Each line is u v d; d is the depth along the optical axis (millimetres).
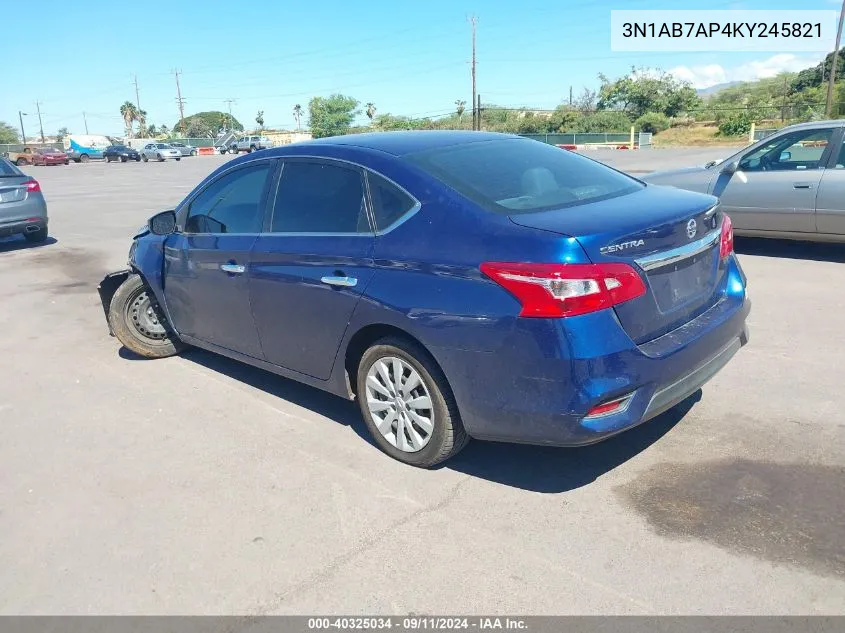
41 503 3680
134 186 25516
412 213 3580
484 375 3260
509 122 70000
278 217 4301
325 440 4230
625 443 3973
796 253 8617
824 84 68438
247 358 4766
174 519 3471
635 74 70312
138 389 5223
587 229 3092
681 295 3480
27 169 46531
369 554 3119
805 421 4113
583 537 3148
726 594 2740
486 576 2930
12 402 5074
